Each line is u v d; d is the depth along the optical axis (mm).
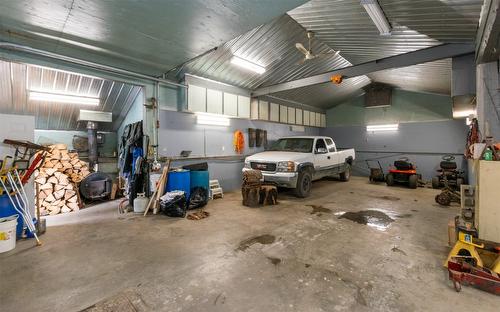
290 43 5551
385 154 10039
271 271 2602
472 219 2832
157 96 5660
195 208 5184
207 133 6738
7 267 2701
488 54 3623
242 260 2850
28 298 2146
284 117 9242
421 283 2371
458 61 4430
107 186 5980
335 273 2561
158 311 1980
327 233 3717
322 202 5699
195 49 4238
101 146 7266
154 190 5031
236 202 5762
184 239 3490
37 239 3312
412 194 6652
